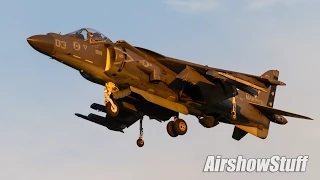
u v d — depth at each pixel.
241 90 116.00
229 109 120.38
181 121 118.88
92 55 109.38
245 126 126.81
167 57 114.31
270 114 127.56
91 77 112.81
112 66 110.06
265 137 128.00
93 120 123.25
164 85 114.62
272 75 137.75
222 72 113.12
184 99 116.25
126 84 112.31
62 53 107.31
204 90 115.88
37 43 105.62
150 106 117.69
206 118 121.12
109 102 111.88
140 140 121.50
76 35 110.75
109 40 112.44
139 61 111.94
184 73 113.44
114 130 124.62
